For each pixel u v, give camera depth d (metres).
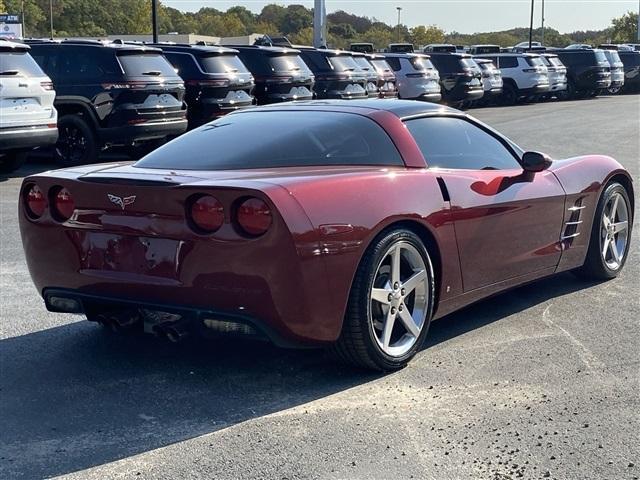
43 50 13.02
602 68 34.84
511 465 3.41
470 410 3.95
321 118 4.83
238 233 3.88
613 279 6.39
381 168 4.54
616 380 4.32
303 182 4.05
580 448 3.56
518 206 5.19
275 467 3.41
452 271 4.76
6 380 4.39
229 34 91.69
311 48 20.95
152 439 3.69
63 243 4.43
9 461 3.49
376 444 3.61
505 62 31.55
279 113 5.04
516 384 4.27
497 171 5.23
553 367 4.51
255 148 4.58
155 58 13.38
